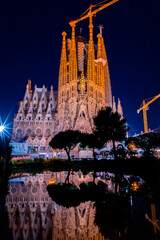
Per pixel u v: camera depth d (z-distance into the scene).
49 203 13.59
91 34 132.38
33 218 11.03
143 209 11.31
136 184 20.11
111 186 19.09
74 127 103.81
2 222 10.35
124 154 51.00
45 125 120.31
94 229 8.68
